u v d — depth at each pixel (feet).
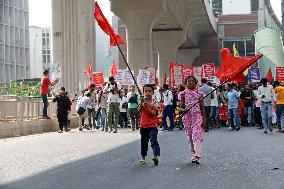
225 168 63.87
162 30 447.83
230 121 160.66
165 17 381.81
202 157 77.20
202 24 508.94
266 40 451.53
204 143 104.83
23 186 51.85
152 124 68.69
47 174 60.70
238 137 124.47
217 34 594.24
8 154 86.38
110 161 73.82
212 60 597.11
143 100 68.74
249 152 84.69
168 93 161.07
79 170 63.98
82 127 175.52
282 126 144.87
